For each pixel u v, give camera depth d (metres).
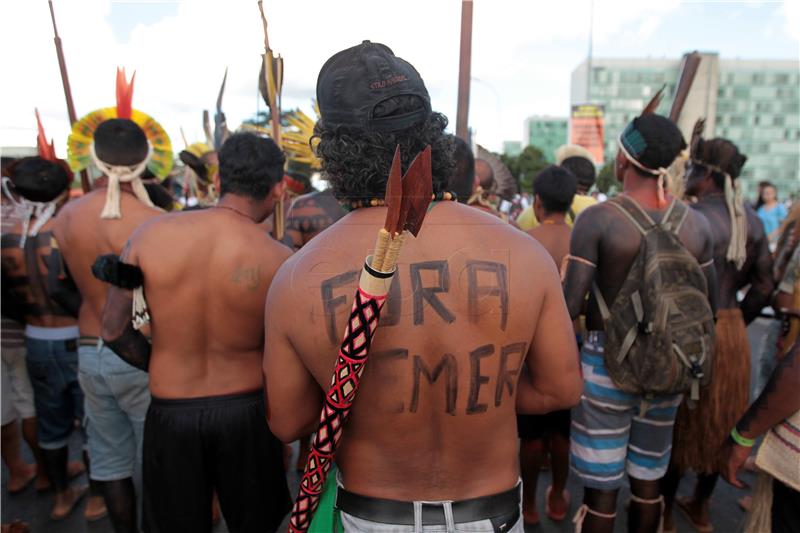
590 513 1.96
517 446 1.04
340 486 1.00
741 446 1.46
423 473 0.95
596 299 1.88
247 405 1.68
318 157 1.02
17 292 2.48
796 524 1.43
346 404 0.85
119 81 2.49
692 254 1.87
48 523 2.57
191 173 4.09
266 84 1.77
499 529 0.97
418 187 0.77
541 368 1.02
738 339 2.34
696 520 2.53
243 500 1.72
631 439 1.97
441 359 0.91
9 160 3.08
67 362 2.55
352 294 0.89
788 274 2.46
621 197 1.88
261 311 1.64
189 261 1.59
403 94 0.94
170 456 1.66
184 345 1.63
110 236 2.07
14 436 2.82
